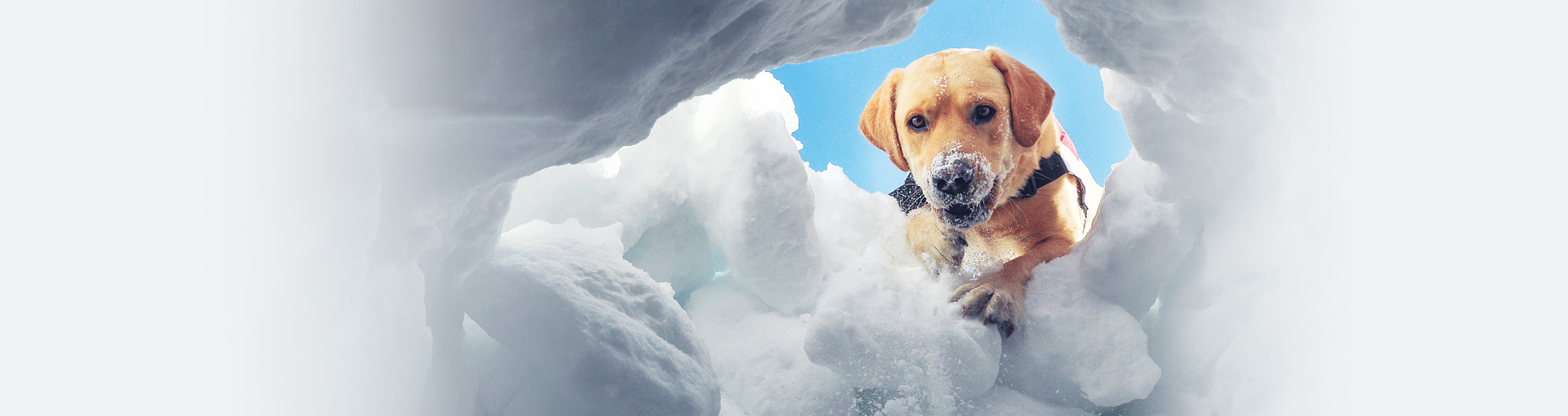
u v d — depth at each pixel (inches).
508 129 61.5
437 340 79.7
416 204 64.8
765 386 104.0
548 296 79.7
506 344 81.4
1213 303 99.4
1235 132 87.4
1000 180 114.5
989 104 112.7
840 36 72.0
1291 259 87.3
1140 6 68.1
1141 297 106.0
